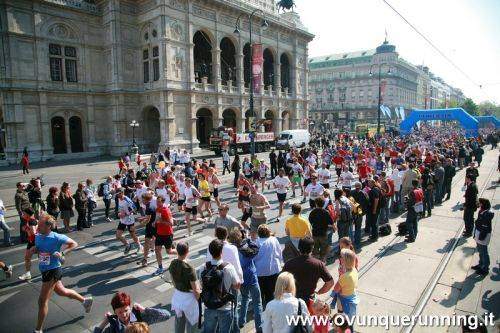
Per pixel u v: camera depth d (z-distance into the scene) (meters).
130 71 44.19
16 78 37.06
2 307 7.86
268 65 60.22
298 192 20.44
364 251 10.45
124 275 9.41
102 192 15.19
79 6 41.81
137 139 45.19
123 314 4.65
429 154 19.48
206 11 45.06
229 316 5.61
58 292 6.99
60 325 7.05
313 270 5.75
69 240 7.02
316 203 9.06
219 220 9.05
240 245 6.91
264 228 7.12
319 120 123.12
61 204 13.49
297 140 48.56
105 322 4.75
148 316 4.97
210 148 42.34
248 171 20.05
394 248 10.68
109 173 28.59
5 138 38.81
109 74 43.91
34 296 8.41
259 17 51.50
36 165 34.84
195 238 12.32
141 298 8.09
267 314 4.64
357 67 118.00
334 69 122.50
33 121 38.72
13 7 36.44
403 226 11.78
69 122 42.22
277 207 16.56
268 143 47.53
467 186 11.71
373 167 21.75
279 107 58.22
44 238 6.77
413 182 11.30
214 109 47.34
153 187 16.06
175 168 18.48
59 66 40.84
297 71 62.19
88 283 8.92
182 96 43.09
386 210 12.80
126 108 43.94
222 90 48.12
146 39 43.56
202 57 54.06
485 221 8.72
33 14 37.91
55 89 39.91
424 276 8.72
